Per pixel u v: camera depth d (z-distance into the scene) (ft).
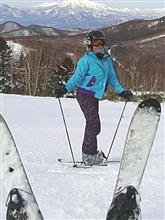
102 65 16.19
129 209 7.64
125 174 8.50
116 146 21.65
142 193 11.80
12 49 173.47
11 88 158.51
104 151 19.80
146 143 8.87
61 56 153.99
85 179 13.56
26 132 26.81
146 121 9.07
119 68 103.65
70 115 42.34
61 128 30.07
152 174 14.14
